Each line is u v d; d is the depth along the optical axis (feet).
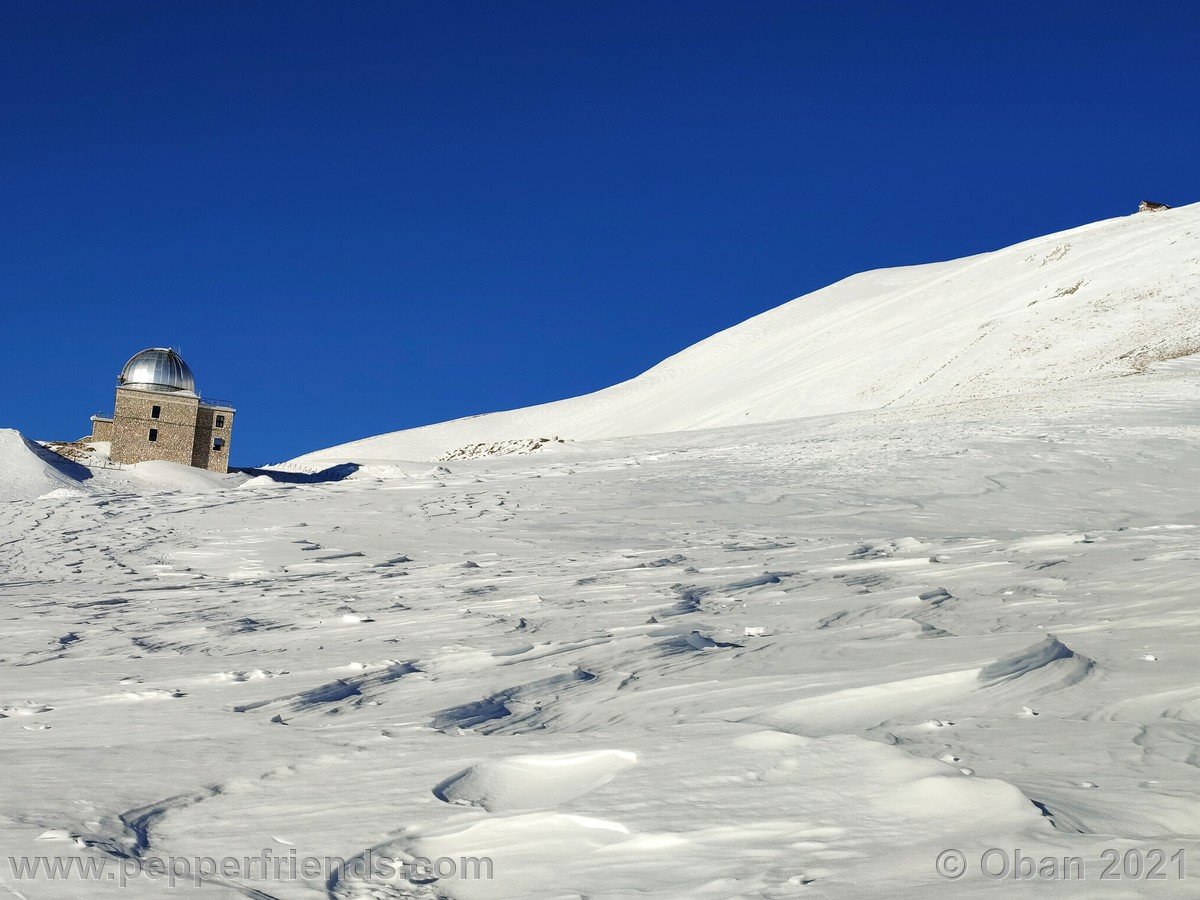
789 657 25.85
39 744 21.98
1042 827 12.15
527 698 24.44
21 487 155.53
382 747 19.85
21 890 12.41
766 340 314.55
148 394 184.96
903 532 64.44
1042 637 24.47
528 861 13.15
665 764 16.17
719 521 72.18
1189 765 14.42
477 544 68.03
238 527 78.89
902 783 14.24
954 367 189.88
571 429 299.58
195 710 25.22
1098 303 190.49
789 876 11.75
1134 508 70.44
